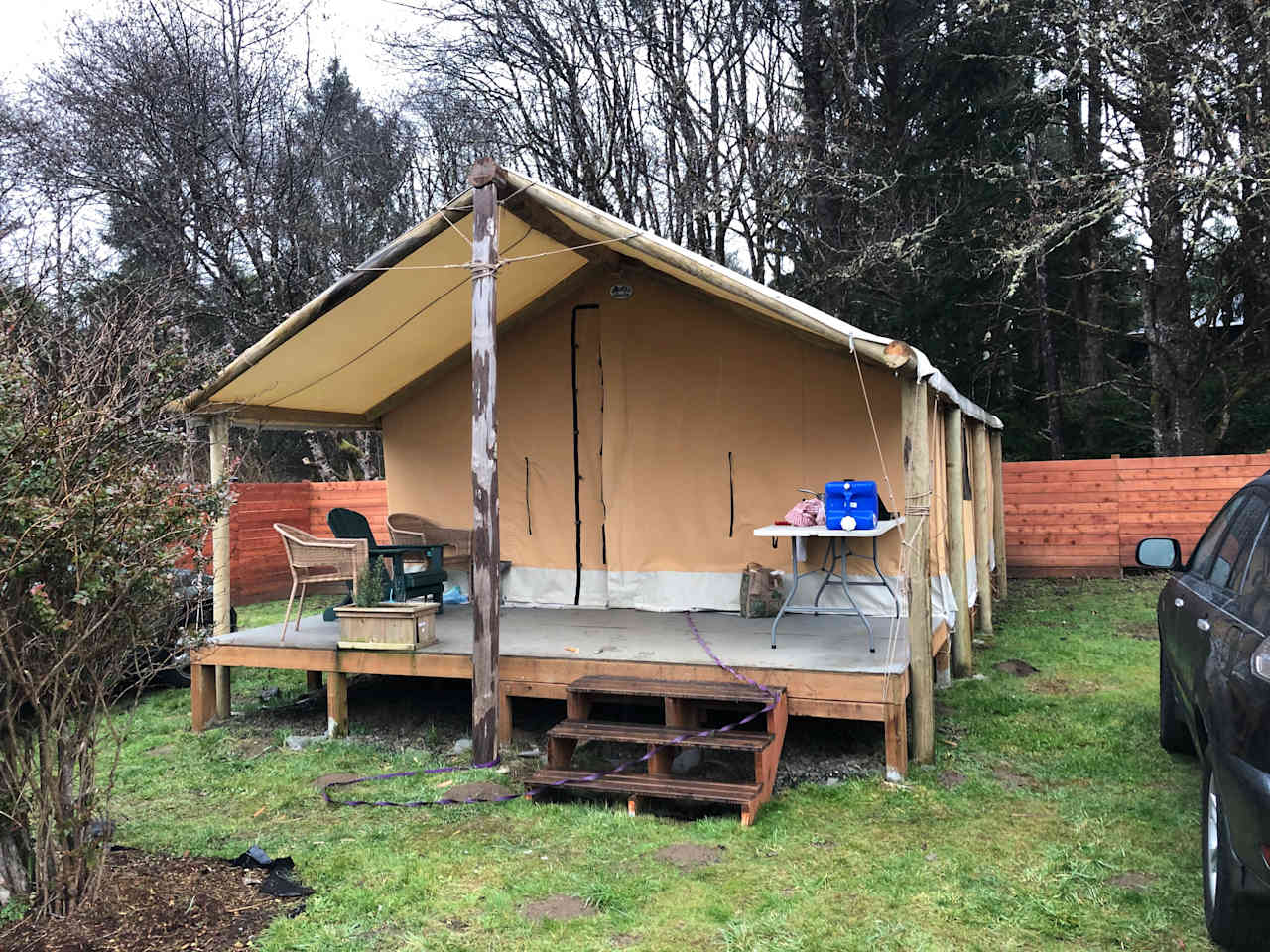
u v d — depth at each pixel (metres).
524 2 16.28
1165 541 4.96
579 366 7.56
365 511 13.70
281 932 3.25
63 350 3.47
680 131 16.84
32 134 14.41
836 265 15.16
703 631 6.34
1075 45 13.23
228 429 6.89
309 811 4.68
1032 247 11.69
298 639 6.45
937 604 6.73
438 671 5.86
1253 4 11.10
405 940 3.22
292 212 16.34
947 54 14.53
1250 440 16.81
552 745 4.93
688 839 4.16
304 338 6.27
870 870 3.76
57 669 3.17
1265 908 2.89
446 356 7.96
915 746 5.17
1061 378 18.20
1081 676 7.13
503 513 7.81
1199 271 15.64
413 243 5.68
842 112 16.06
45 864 3.27
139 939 3.16
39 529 2.99
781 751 5.25
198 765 5.58
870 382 6.73
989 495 11.36
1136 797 4.55
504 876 3.78
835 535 5.42
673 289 7.25
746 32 16.64
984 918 3.31
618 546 7.46
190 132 15.32
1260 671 2.74
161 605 3.51
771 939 3.19
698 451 7.22
